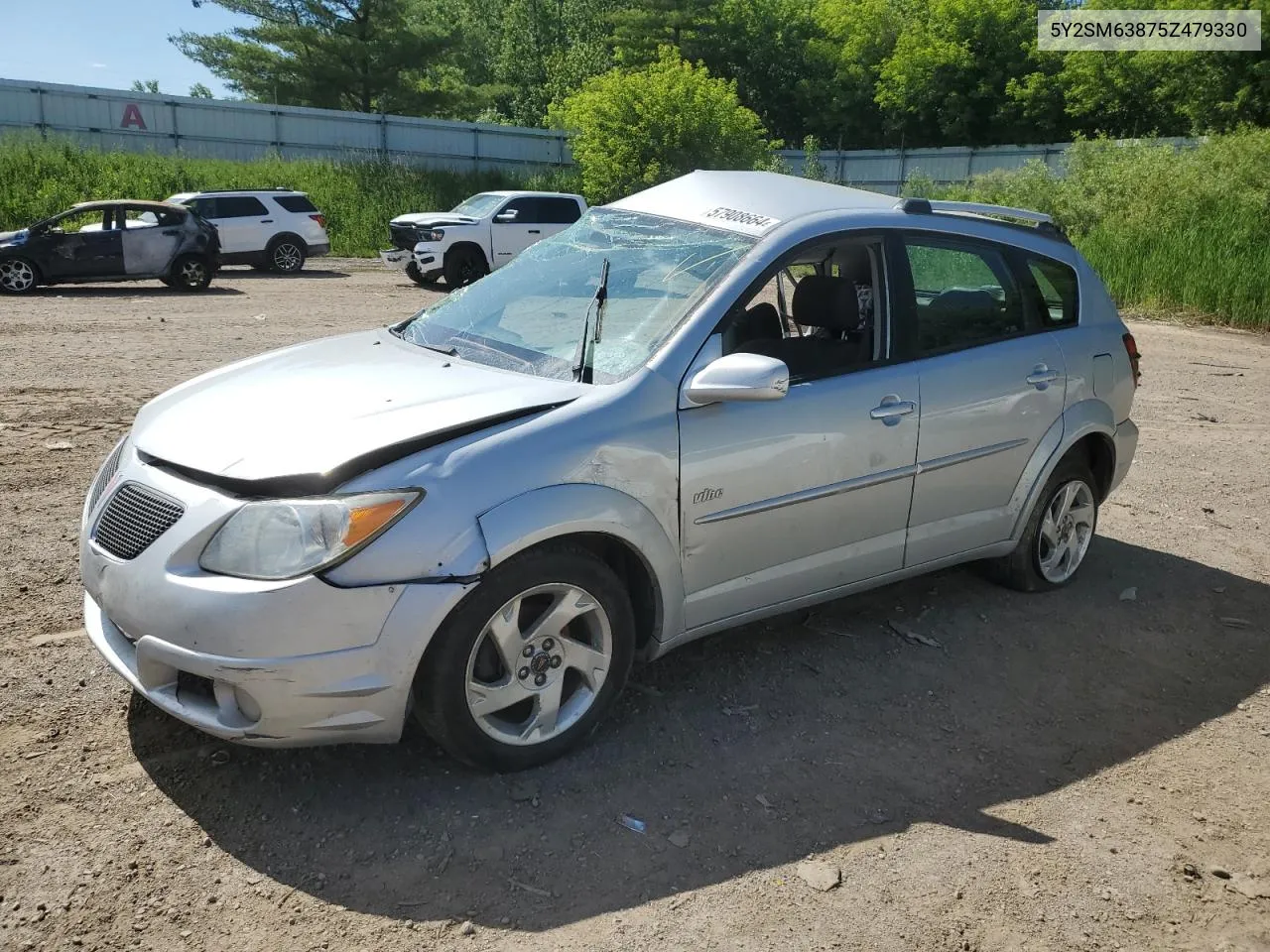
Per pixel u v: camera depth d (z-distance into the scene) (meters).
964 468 4.24
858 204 4.14
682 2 48.34
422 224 18.66
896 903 2.68
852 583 4.01
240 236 21.09
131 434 3.44
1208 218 18.05
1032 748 3.52
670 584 3.37
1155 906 2.72
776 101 49.66
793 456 3.61
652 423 3.27
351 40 43.03
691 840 2.90
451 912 2.57
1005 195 24.17
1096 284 4.97
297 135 34.38
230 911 2.53
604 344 3.53
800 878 2.76
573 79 55.03
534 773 3.18
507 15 66.31
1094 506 5.01
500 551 2.88
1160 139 28.59
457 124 36.50
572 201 19.56
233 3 43.41
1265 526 6.09
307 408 3.19
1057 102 38.91
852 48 46.47
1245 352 12.88
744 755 3.35
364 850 2.79
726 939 2.52
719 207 4.09
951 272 4.27
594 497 3.09
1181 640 4.47
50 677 3.59
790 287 3.96
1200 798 3.26
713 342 3.47
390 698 2.83
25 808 2.88
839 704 3.73
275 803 2.96
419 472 2.87
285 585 2.71
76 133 31.36
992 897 2.72
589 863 2.78
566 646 3.16
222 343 10.86
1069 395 4.63
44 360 9.33
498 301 4.02
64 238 16.14
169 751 3.20
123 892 2.58
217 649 2.71
